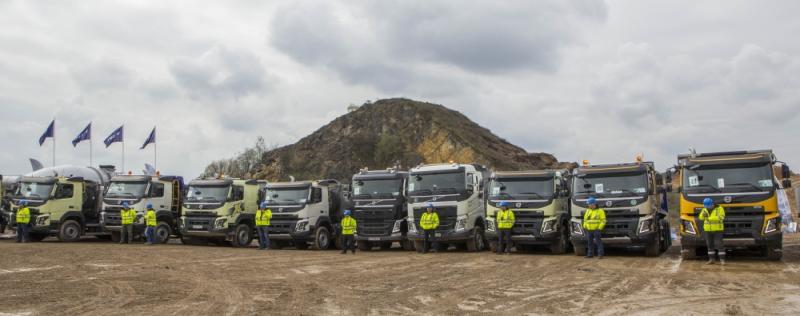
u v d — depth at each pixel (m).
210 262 20.05
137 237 30.73
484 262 19.73
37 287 13.95
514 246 25.62
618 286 13.75
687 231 18.62
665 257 20.88
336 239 28.09
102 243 29.58
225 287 13.97
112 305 11.53
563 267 17.95
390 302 11.83
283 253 24.38
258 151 96.00
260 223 26.70
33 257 21.34
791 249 23.20
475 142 84.50
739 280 14.39
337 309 11.10
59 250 24.41
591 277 15.46
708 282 14.13
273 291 13.34
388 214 24.97
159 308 11.21
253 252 24.88
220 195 28.12
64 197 29.67
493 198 22.92
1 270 17.41
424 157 81.19
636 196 20.22
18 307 11.29
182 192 31.50
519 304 11.54
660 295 12.40
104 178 34.59
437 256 22.38
